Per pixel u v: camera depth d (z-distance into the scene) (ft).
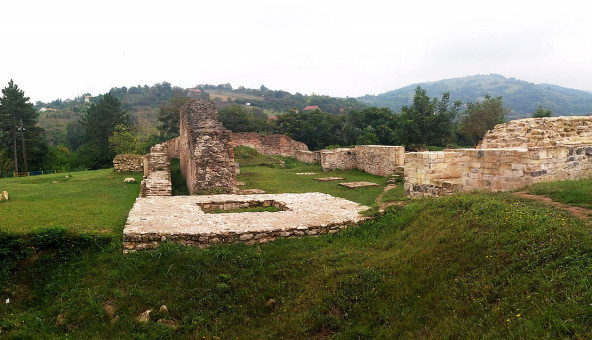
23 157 118.93
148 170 57.41
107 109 142.31
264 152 119.96
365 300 16.87
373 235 23.85
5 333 15.93
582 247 14.70
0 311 17.26
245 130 143.13
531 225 17.51
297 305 17.57
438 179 33.37
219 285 18.43
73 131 211.41
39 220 25.45
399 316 15.38
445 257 17.61
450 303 14.87
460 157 34.65
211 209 31.63
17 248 20.10
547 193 24.49
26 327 16.42
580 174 33.81
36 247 20.44
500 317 13.19
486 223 19.02
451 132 121.90
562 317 11.94
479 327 13.12
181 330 16.44
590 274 13.07
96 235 22.34
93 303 17.29
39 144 124.98
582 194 22.06
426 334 13.98
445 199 24.32
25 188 45.11
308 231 23.94
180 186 55.11
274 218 26.02
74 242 21.43
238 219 25.55
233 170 43.98
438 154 33.30
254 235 22.54
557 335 11.44
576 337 11.00
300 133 140.26
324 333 15.87
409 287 16.60
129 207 32.81
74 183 51.49
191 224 23.65
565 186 24.95
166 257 19.86
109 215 28.19
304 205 30.58
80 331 16.25
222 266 19.72
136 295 17.76
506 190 30.42
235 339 16.06
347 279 18.17
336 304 17.04
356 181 61.98
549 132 37.14
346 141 141.08
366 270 18.63
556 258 14.73
